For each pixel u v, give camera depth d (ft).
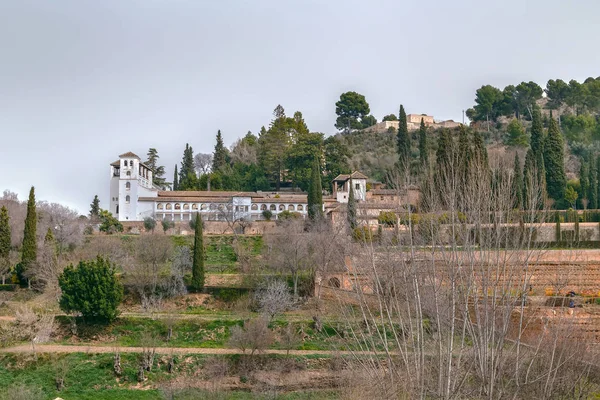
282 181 624.59
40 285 318.65
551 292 260.01
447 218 183.42
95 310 273.33
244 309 298.56
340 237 297.94
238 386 235.20
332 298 287.07
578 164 623.36
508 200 189.78
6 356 246.47
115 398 226.17
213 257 374.22
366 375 171.32
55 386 232.73
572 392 166.20
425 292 172.55
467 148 352.69
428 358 172.55
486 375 157.69
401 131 583.58
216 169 645.51
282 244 334.44
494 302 157.48
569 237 352.08
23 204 449.06
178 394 220.23
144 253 333.01
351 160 631.15
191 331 274.57
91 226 440.86
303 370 239.91
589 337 216.33
